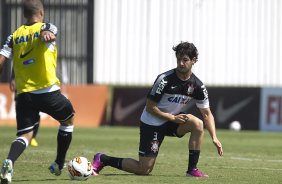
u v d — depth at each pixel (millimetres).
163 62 118250
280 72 116000
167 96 33156
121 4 118188
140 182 31203
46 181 30938
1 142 60031
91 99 98625
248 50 116500
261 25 116000
